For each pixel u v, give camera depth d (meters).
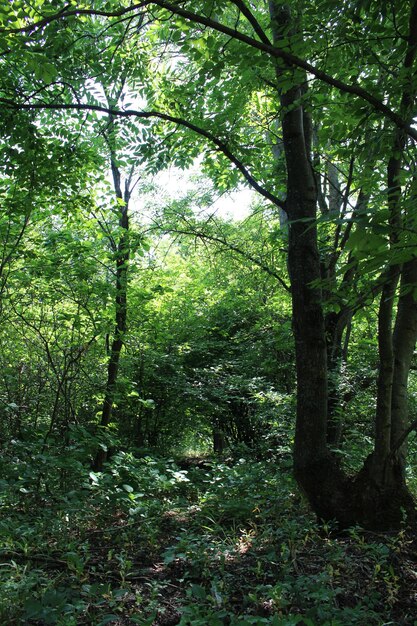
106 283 7.86
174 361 11.17
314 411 4.90
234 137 6.69
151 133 7.48
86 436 7.04
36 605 3.07
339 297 4.20
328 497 4.75
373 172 5.49
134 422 11.74
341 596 3.47
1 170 6.73
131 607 3.51
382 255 2.66
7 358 8.49
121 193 9.10
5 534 4.49
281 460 7.56
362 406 8.38
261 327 11.73
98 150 8.73
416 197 2.99
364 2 3.91
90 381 8.63
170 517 5.68
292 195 5.21
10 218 7.06
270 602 3.41
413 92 4.07
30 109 6.53
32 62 4.52
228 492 6.30
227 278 12.33
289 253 5.21
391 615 3.32
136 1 6.66
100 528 5.34
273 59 4.38
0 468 6.01
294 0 4.64
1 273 7.28
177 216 8.96
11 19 4.43
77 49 6.26
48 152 7.04
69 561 3.90
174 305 12.05
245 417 12.13
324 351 5.00
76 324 7.64
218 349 12.69
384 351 4.55
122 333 8.41
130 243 7.97
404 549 4.10
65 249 7.60
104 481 6.22
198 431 12.68
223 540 4.64
